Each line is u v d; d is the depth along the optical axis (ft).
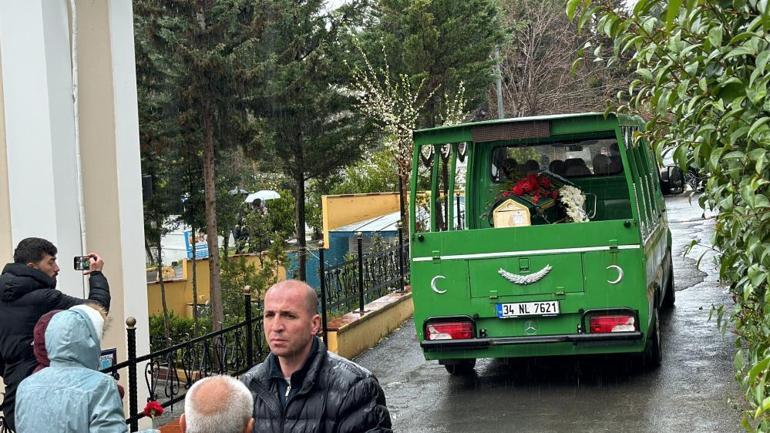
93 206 30.86
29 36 29.43
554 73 108.99
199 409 11.89
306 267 90.53
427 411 32.14
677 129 18.44
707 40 15.52
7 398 21.95
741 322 19.15
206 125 69.36
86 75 30.91
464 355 33.30
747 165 15.58
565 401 32.01
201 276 84.23
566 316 32.55
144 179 33.63
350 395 14.51
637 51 18.35
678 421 28.40
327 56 80.53
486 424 29.78
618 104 26.08
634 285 31.89
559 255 32.42
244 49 68.03
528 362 38.75
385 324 48.39
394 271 54.34
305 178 88.63
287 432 14.52
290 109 78.79
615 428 28.17
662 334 42.16
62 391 15.60
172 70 66.28
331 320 43.93
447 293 33.37
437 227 36.50
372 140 87.61
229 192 80.64
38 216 29.48
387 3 82.28
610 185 38.45
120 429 15.66
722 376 33.58
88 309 16.76
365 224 91.71
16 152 29.78
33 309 21.79
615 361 37.01
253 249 89.66
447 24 81.20
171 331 71.20
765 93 14.03
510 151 38.96
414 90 80.79
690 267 63.21
